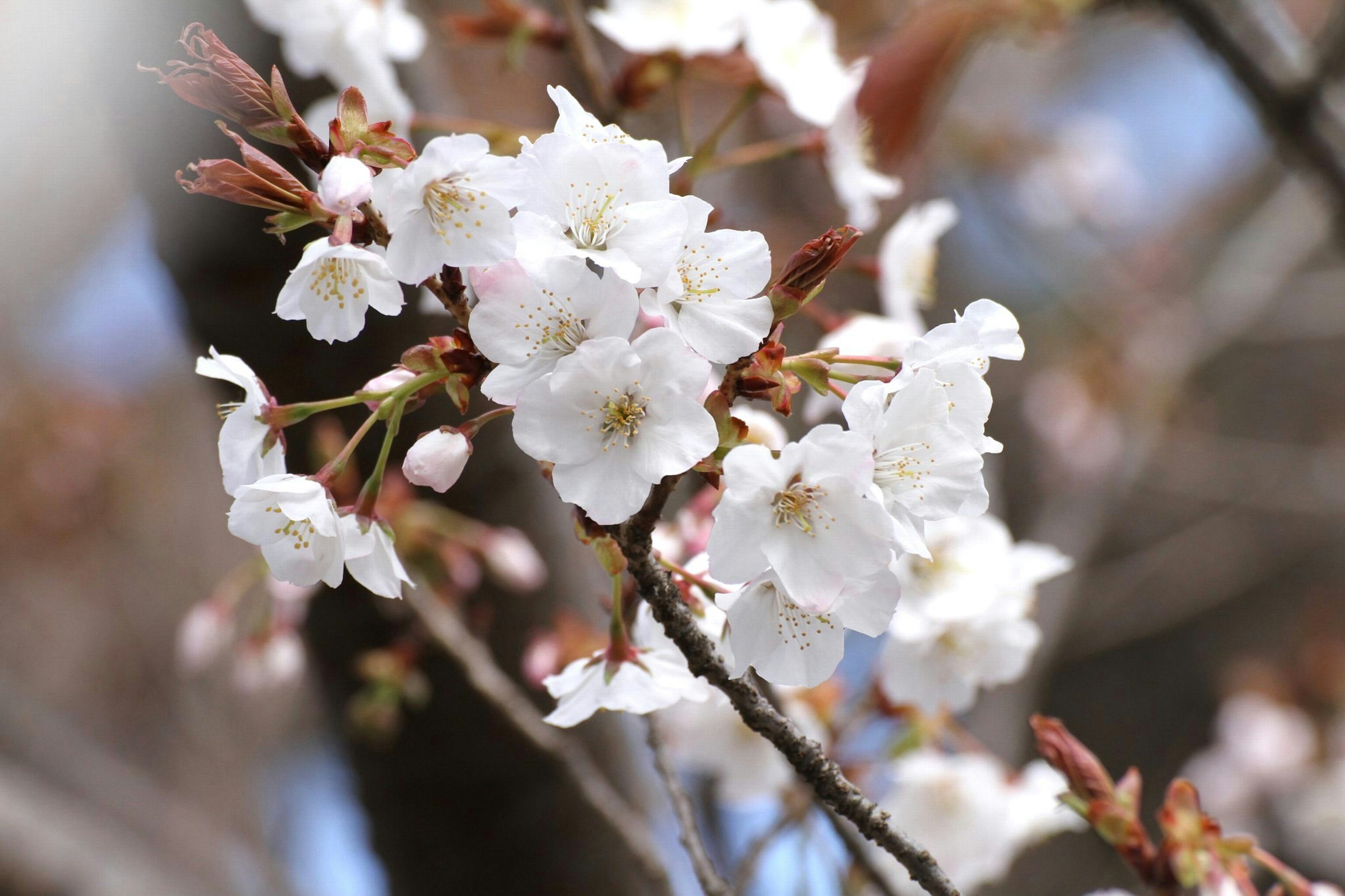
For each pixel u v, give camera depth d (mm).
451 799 1262
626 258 931
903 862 942
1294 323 2529
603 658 977
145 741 2797
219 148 1146
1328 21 1403
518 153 1101
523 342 935
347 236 927
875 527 928
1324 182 1455
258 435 958
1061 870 2764
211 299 1174
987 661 1070
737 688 943
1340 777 2924
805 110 1099
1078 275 2797
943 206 1123
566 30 1127
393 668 1186
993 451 951
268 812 2525
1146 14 1562
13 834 1413
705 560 986
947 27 1211
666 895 1086
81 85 1306
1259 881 2867
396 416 952
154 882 1490
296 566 952
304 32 1099
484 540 1225
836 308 1988
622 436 932
